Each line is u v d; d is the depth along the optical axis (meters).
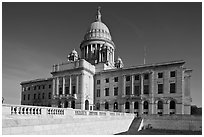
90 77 73.81
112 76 72.06
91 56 95.75
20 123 20.70
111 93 71.00
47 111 25.00
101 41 97.69
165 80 62.31
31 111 22.91
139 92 65.94
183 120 49.88
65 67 74.81
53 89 76.00
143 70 66.19
